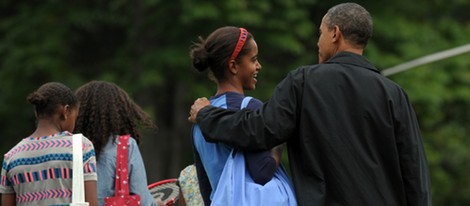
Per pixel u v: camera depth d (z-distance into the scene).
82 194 11.98
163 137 55.94
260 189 11.23
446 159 61.69
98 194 12.98
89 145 12.34
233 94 11.84
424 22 57.22
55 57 50.97
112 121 13.34
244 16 46.28
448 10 59.00
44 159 12.18
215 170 11.73
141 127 13.77
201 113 11.57
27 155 12.23
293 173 11.33
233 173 11.34
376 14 53.66
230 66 11.88
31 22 52.41
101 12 53.16
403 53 52.62
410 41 53.31
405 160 11.25
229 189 11.24
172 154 54.50
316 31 52.75
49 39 51.34
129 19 52.47
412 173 11.23
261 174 11.27
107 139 13.20
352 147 11.12
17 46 51.69
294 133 11.40
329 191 11.12
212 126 11.42
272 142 11.21
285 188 11.41
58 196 12.09
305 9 50.44
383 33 53.06
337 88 11.31
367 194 11.05
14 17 53.75
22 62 50.69
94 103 13.41
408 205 11.31
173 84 54.59
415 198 11.23
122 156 13.02
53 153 12.20
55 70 50.28
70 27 53.09
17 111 53.78
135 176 12.98
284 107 11.24
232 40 11.86
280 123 11.17
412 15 57.69
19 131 55.34
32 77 52.81
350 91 11.30
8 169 12.34
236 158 11.45
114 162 13.07
